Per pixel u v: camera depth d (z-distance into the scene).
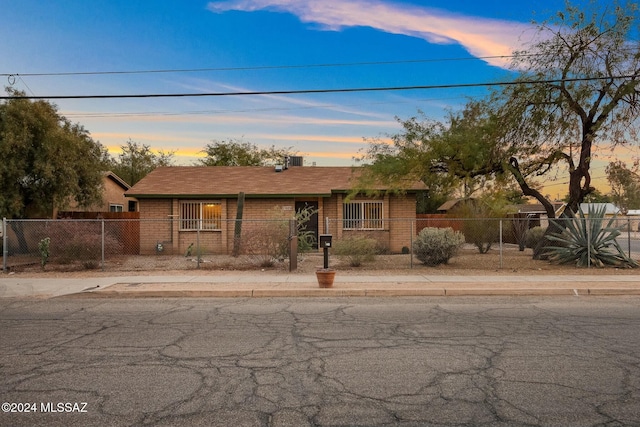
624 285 12.34
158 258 19.83
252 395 4.94
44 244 16.08
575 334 7.52
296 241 16.08
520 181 17.94
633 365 5.89
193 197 21.91
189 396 4.92
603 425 4.22
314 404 4.70
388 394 4.96
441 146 17.14
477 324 8.30
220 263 17.30
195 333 7.69
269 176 24.25
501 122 16.77
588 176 17.30
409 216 22.31
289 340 7.21
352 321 8.60
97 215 23.19
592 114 16.52
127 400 4.81
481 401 4.76
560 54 16.20
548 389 5.08
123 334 7.64
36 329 8.05
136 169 42.88
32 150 19.88
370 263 17.25
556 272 14.94
